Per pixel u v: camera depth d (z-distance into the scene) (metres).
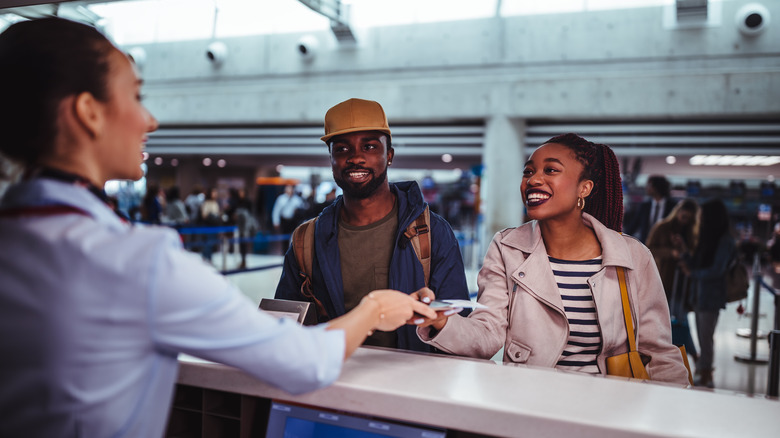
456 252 1.83
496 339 1.47
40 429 0.67
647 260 1.53
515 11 11.85
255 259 11.77
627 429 0.82
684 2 10.30
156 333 0.68
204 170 27.05
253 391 1.10
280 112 13.51
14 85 0.71
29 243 0.67
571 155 1.47
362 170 1.72
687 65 10.88
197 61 14.28
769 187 20.12
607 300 1.47
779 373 2.99
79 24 0.77
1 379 0.66
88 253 0.66
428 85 12.22
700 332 4.27
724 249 4.20
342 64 13.11
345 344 0.89
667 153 11.34
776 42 10.35
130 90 0.80
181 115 14.35
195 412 1.24
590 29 11.40
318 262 1.83
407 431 0.99
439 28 12.38
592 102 11.16
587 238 1.56
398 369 1.12
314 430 1.06
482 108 11.85
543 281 1.51
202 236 11.16
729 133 10.88
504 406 0.91
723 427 0.84
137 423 0.70
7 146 0.74
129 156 0.82
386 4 12.58
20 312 0.65
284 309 1.31
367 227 1.83
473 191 24.50
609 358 1.40
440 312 1.15
